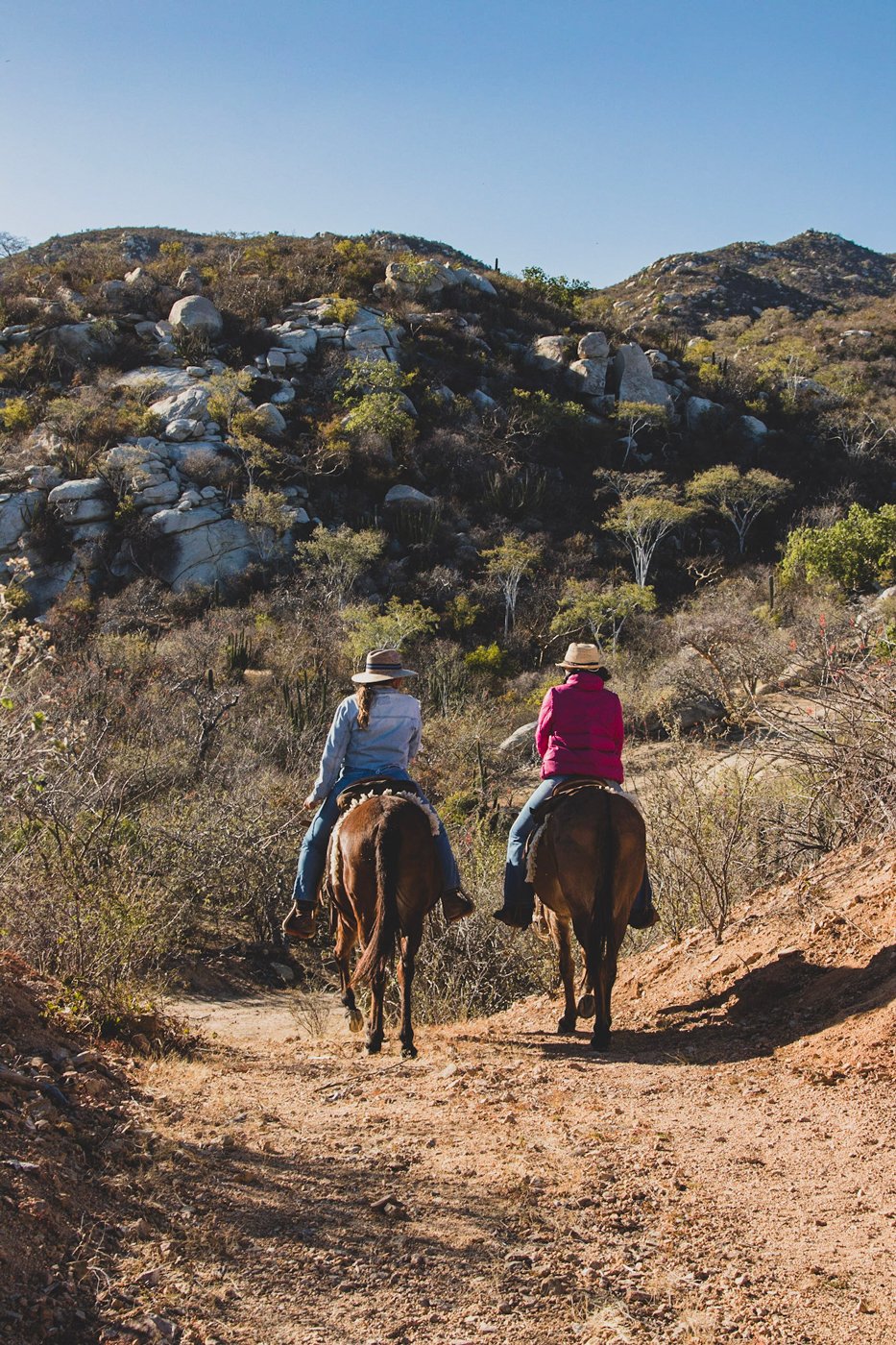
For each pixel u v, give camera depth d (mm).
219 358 57250
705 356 73438
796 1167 4367
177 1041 6566
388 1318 3318
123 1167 4090
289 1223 3854
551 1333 3271
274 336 58906
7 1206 3498
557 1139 4766
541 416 58031
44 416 51812
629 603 41188
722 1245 3777
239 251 74688
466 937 10133
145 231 102125
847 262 136250
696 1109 5152
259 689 31453
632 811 6398
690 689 19484
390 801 6148
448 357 62594
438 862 6305
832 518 52688
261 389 54906
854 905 7180
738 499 53344
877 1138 4496
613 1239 3832
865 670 8625
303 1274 3529
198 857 13453
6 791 7832
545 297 77562
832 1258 3648
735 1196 4148
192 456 48219
